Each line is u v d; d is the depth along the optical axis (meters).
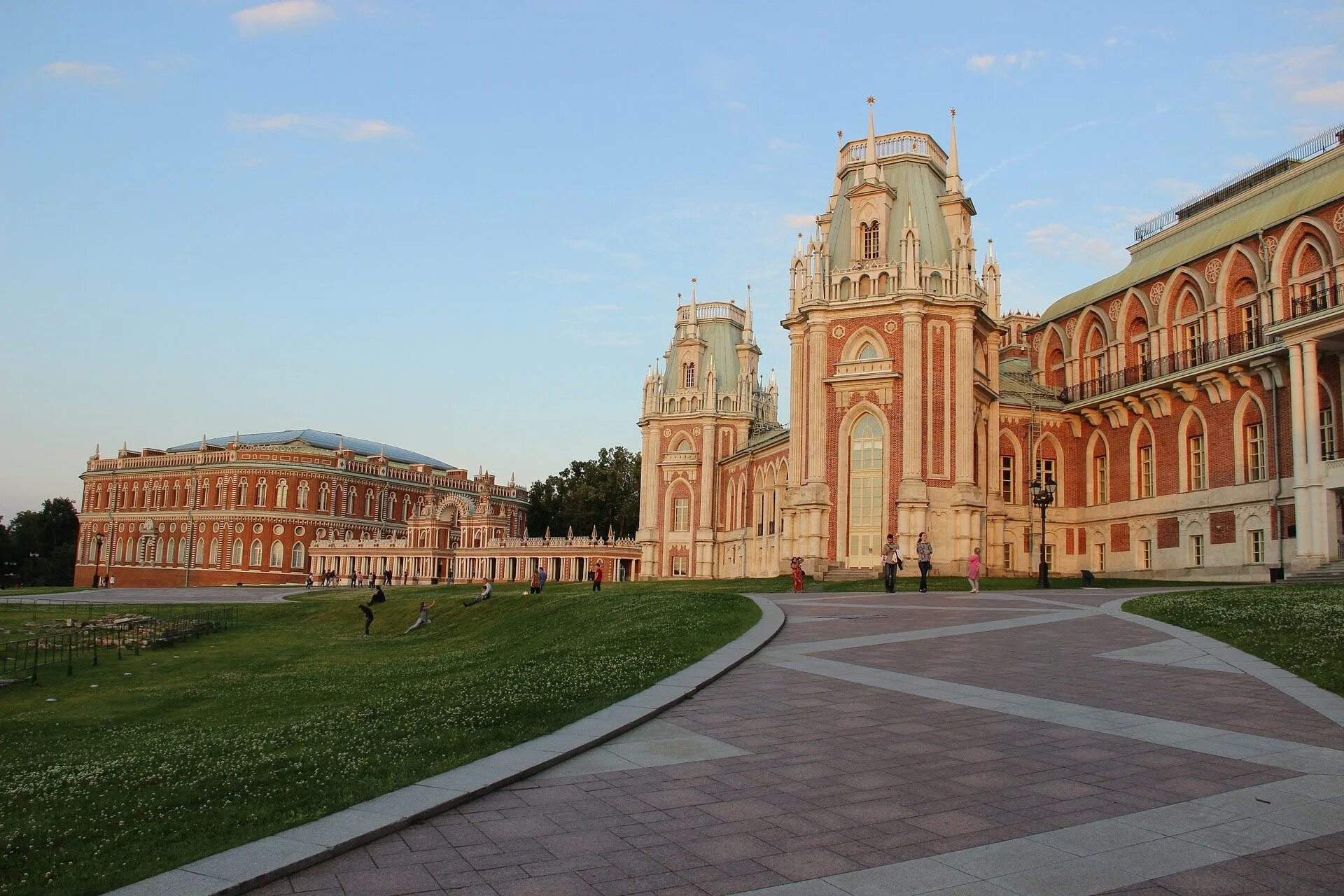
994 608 29.16
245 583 125.38
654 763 11.05
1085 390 62.75
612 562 97.69
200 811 10.05
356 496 132.12
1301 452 40.41
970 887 7.42
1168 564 53.59
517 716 13.52
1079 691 14.89
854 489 54.06
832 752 11.41
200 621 53.00
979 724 12.70
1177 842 8.30
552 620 33.50
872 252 56.88
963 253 55.62
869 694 14.81
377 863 8.14
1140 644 19.88
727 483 84.44
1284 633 19.33
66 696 27.98
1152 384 53.81
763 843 8.45
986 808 9.28
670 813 9.30
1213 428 50.84
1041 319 68.25
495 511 124.88
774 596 37.06
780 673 16.80
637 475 126.88
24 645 42.28
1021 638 21.05
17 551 160.25
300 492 127.06
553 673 17.38
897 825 8.84
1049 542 61.75
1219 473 50.25
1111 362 60.66
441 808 9.39
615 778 10.48
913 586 44.59
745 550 78.94
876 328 54.41
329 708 19.16
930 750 11.48
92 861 8.73
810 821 8.99
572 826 8.97
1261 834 8.48
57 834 9.79
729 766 10.88
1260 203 54.66
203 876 7.70
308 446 135.75
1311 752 11.11
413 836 8.77
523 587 64.94
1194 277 53.38
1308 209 45.44
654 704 13.73
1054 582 48.03
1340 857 7.93
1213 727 12.43
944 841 8.42
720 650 18.83
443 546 114.12
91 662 36.34
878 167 58.66
